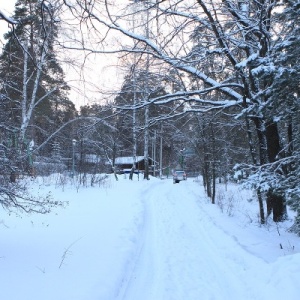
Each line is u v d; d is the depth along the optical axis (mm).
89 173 24078
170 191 25547
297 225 9359
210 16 10484
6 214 11812
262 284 5941
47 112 25312
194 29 10977
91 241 8852
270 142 12203
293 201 8211
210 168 22000
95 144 25172
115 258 7516
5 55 6324
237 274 6902
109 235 9648
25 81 19891
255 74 7828
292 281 5449
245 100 11133
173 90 13055
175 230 11641
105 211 13680
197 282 6652
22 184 7953
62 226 10547
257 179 8805
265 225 11594
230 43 11883
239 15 11172
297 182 8453
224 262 7844
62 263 6848
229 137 20609
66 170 26531
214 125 18984
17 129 7188
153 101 12062
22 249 7719
